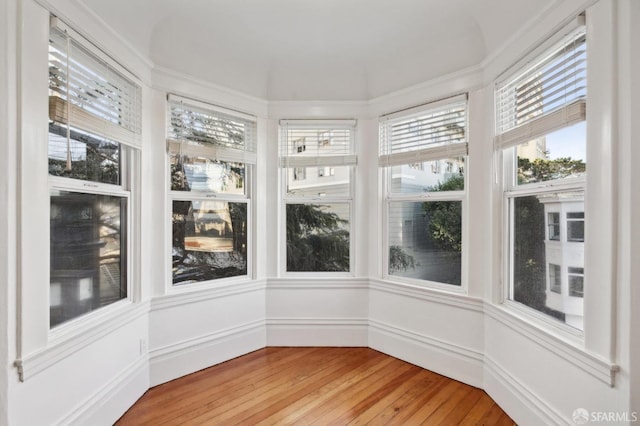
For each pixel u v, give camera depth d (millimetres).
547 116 1713
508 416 1964
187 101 2473
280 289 2979
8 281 1320
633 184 1287
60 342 1526
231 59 2693
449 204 2564
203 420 1919
